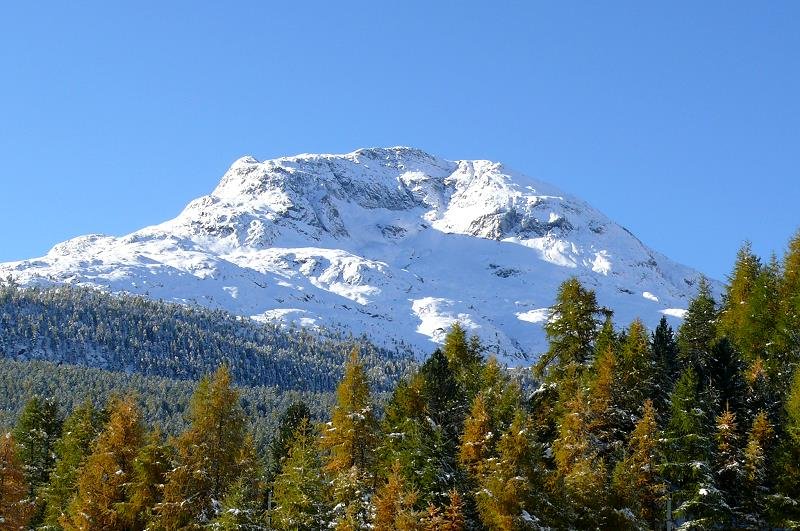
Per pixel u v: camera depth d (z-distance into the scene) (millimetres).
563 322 67188
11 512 68000
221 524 60688
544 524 53625
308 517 60812
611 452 60375
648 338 67438
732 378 61500
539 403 66938
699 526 56344
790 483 55750
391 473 59500
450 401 64375
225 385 68562
